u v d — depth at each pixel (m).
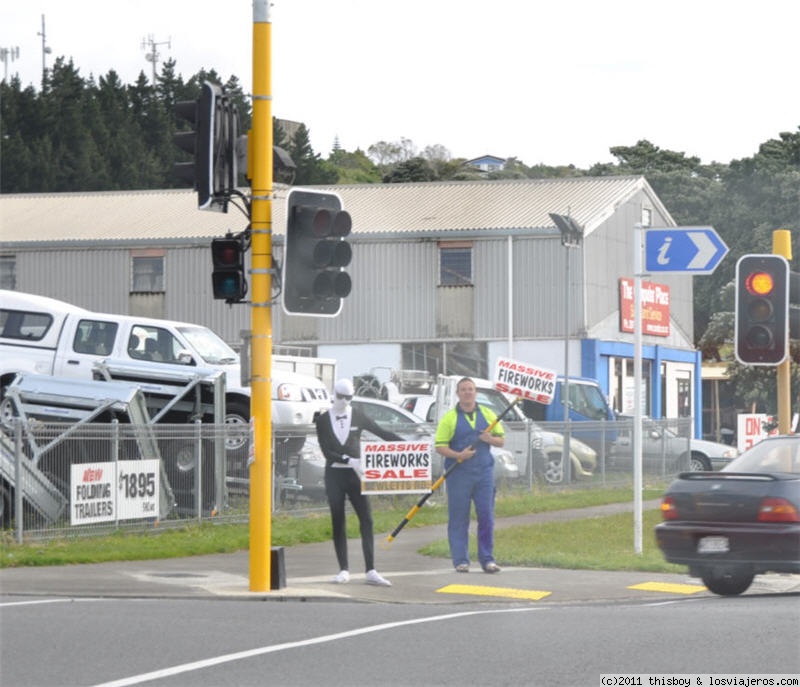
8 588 47.69
